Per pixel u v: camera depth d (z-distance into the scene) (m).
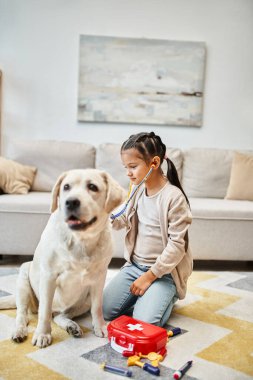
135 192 1.74
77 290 1.54
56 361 1.34
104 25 3.77
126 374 1.26
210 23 3.80
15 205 2.70
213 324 1.74
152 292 1.69
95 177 1.44
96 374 1.27
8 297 1.82
